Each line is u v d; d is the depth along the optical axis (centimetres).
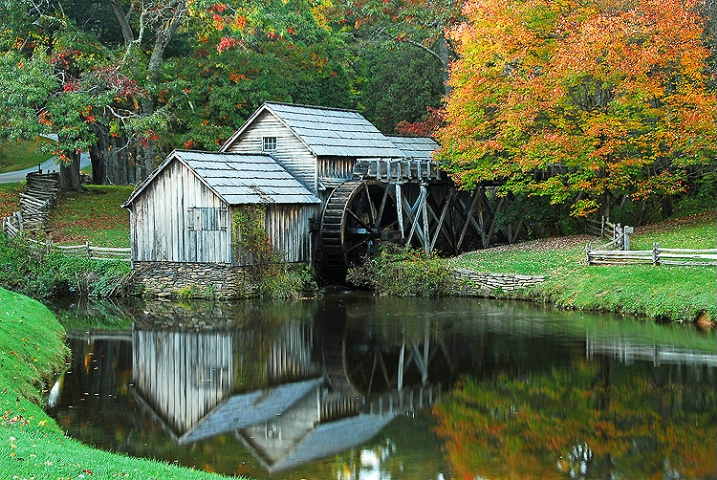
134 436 1456
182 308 2797
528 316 2448
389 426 1509
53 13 3997
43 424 1377
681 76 3039
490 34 3089
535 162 3022
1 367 1627
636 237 3033
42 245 3288
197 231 2992
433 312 2586
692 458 1315
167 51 4475
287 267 3081
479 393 1702
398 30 4562
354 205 3319
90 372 1905
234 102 4028
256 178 3092
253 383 1817
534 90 2961
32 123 3553
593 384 1723
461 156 3322
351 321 2470
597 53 2873
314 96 4534
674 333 2127
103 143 4875
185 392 1742
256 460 1341
